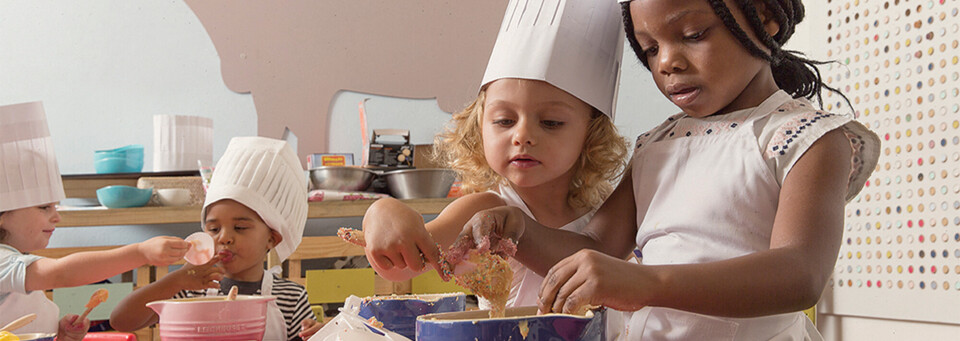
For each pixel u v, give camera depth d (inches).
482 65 93.3
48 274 47.3
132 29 87.3
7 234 55.3
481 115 33.1
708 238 26.7
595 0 30.4
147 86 87.3
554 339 17.0
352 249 74.2
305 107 89.9
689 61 25.3
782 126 26.7
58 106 85.7
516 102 29.0
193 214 75.5
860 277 61.0
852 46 60.9
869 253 60.1
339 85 90.7
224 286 56.9
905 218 56.4
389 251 22.1
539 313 20.0
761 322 27.1
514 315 21.4
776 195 26.4
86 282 47.1
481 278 20.9
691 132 29.6
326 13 90.7
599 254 19.9
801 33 66.9
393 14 91.9
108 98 86.6
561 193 32.7
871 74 59.0
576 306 18.6
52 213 57.9
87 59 86.4
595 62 30.2
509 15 31.1
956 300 51.9
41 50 85.6
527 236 26.5
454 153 37.4
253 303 31.6
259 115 89.0
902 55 56.2
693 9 24.6
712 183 27.4
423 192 79.0
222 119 88.5
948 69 52.4
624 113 95.0
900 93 56.5
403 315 28.2
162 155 81.7
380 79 91.5
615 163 32.9
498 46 30.7
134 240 84.8
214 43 88.6
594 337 17.8
